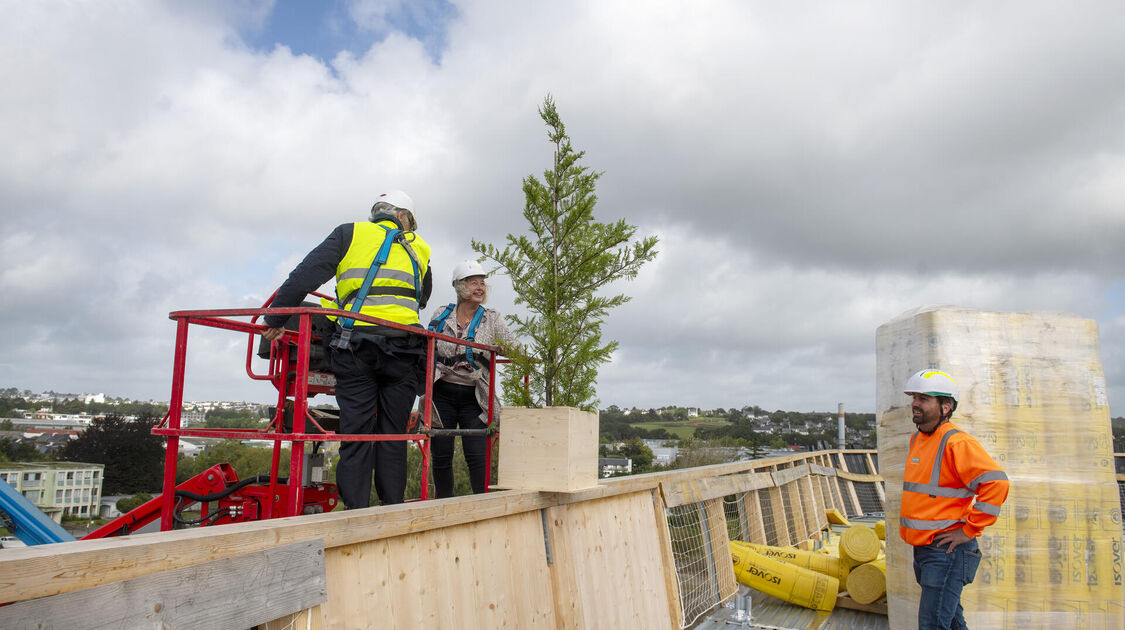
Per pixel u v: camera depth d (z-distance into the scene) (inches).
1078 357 189.9
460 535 125.6
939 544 160.9
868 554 249.6
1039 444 183.3
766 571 253.6
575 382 165.0
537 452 148.6
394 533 108.1
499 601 130.9
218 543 79.8
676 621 199.8
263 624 85.5
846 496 571.2
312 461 178.9
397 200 161.8
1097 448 185.3
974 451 158.1
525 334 167.8
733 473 296.7
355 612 99.7
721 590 245.4
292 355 175.2
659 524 209.2
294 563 89.0
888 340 210.5
